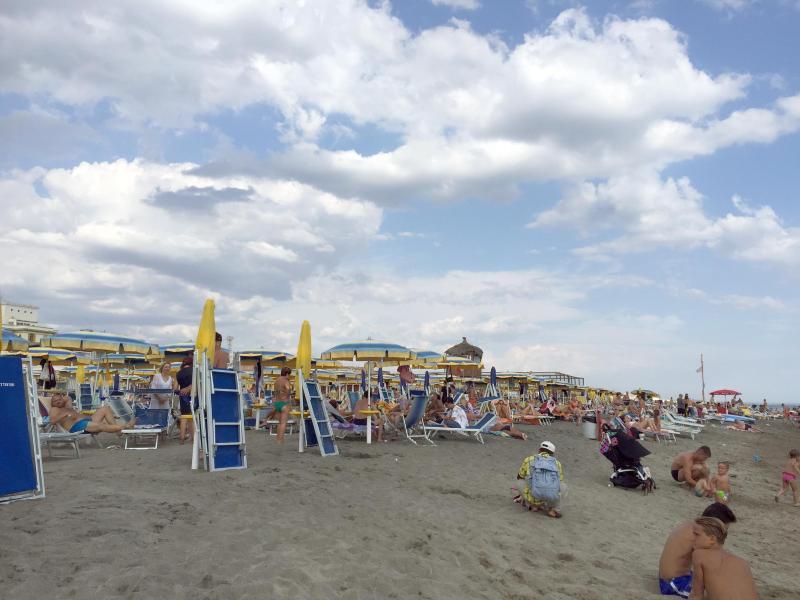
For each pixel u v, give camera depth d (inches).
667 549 193.0
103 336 544.1
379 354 522.0
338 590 154.6
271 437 482.9
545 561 213.9
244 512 214.2
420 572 178.4
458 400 735.1
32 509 192.9
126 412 454.9
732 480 518.6
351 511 234.7
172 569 150.4
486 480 350.6
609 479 406.3
